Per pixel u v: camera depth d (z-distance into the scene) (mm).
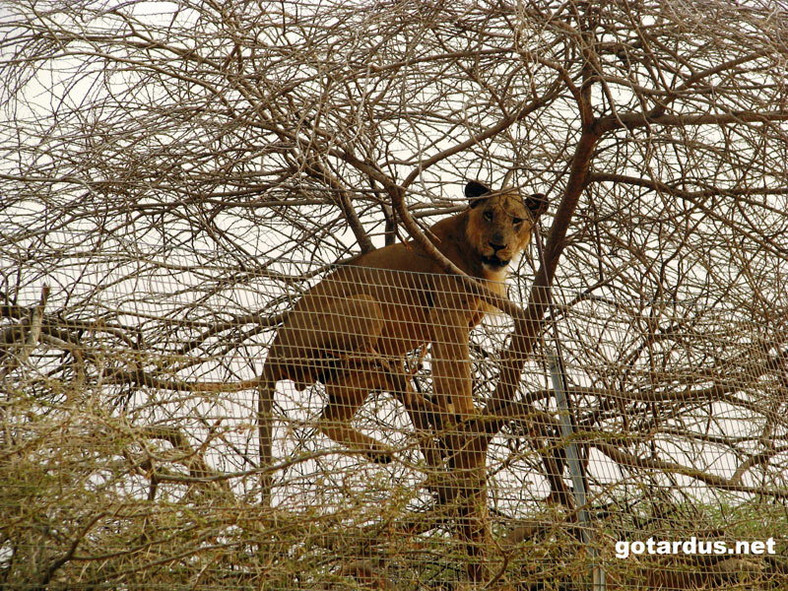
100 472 9164
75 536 8852
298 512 9453
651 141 11336
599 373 11469
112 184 12039
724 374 11867
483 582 10039
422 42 11492
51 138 11734
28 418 9367
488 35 11125
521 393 11328
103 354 9898
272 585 9391
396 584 10031
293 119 12195
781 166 11898
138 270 11031
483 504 10125
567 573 9789
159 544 8852
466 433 10094
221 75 12078
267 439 10430
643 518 10773
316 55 11422
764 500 11188
